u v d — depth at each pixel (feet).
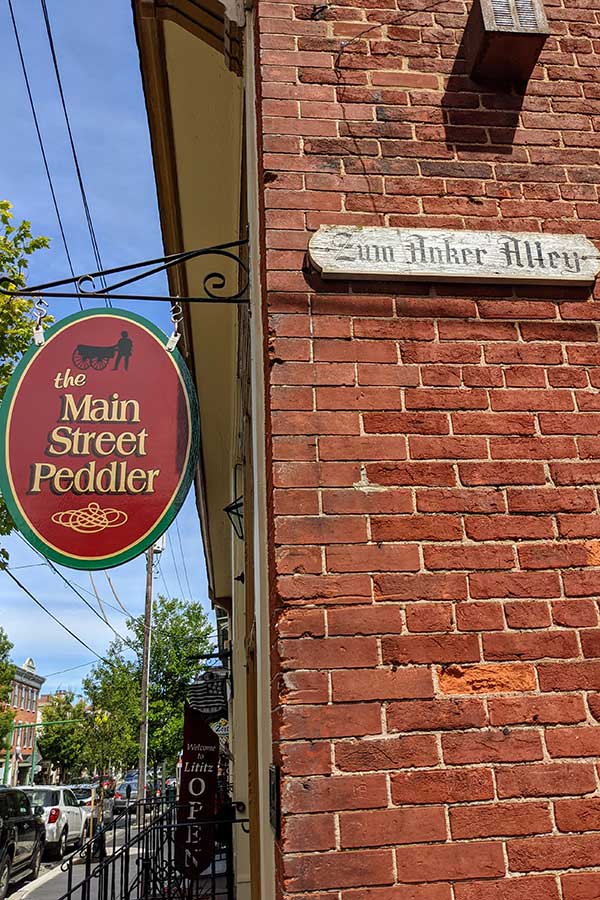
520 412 8.34
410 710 7.02
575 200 9.48
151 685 94.63
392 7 10.14
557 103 10.02
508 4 9.72
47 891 36.50
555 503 8.00
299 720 6.86
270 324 8.28
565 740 7.10
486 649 7.32
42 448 9.29
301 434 7.87
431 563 7.57
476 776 6.88
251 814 14.39
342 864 6.46
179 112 14.42
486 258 8.86
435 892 6.49
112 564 8.95
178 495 9.24
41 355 9.74
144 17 12.11
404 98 9.66
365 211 8.96
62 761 118.83
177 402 9.68
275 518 7.52
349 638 7.20
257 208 9.69
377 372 8.26
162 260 10.32
